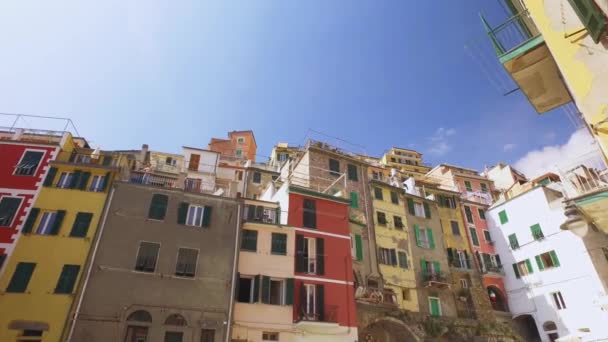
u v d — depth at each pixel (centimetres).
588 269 3628
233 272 2625
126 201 2636
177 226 2661
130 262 2430
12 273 2284
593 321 3469
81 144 3459
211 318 2414
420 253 4203
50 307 2209
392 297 3641
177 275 2489
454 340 3609
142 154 4244
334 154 4200
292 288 2709
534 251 4194
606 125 834
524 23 1380
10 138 2962
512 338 3884
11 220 2480
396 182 4916
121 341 2181
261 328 2516
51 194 2617
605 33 747
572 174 1468
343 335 2706
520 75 1350
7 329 2112
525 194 4475
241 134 7188
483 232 4844
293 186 3178
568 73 941
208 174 4622
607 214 1377
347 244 3142
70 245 2444
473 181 6312
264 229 2916
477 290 4225
